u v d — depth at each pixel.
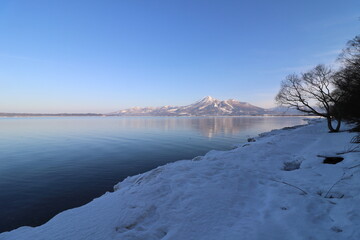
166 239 3.94
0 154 26.36
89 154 26.33
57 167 19.89
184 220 4.57
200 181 6.99
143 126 87.69
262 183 7.17
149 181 7.34
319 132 27.16
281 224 4.30
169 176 7.59
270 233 4.00
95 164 21.08
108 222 4.81
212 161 9.75
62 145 34.12
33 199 12.61
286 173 8.23
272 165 9.48
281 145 15.05
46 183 15.38
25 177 16.78
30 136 47.88
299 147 14.91
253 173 8.09
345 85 21.42
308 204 5.11
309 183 6.74
